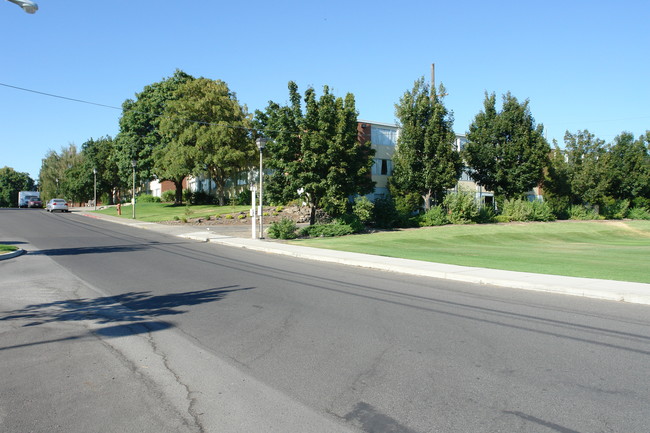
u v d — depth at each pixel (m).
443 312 8.17
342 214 29.61
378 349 5.99
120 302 8.94
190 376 5.08
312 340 6.39
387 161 39.12
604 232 37.72
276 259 16.77
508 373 5.11
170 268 13.72
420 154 35.38
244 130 44.56
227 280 11.66
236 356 5.74
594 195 45.69
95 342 6.35
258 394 4.59
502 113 39.34
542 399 4.43
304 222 34.06
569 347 6.08
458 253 19.25
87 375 5.12
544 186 45.69
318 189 27.56
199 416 4.12
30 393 4.63
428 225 34.75
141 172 55.81
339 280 11.91
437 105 34.72
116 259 15.66
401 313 8.07
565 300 9.40
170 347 6.11
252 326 7.15
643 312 8.27
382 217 33.09
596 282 10.95
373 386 4.76
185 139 44.28
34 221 34.94
